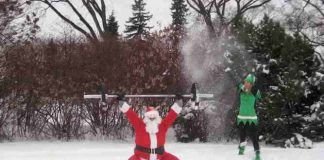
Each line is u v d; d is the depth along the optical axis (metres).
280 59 11.75
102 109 12.64
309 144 11.21
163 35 13.23
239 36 12.25
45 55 12.38
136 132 6.88
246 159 9.52
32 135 12.60
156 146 6.78
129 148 10.94
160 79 12.51
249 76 9.93
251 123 9.74
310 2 21.36
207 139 12.70
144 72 12.54
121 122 12.81
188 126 12.62
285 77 11.49
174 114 6.98
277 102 11.38
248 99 9.88
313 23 21.28
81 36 13.19
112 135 12.81
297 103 11.77
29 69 12.26
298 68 11.65
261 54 12.08
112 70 12.47
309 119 11.69
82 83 12.41
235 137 12.62
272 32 12.05
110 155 9.84
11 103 12.25
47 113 12.51
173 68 12.72
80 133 12.70
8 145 11.42
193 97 7.44
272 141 11.81
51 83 12.30
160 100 12.59
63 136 12.59
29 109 12.45
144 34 13.86
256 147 9.58
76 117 12.61
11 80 12.20
